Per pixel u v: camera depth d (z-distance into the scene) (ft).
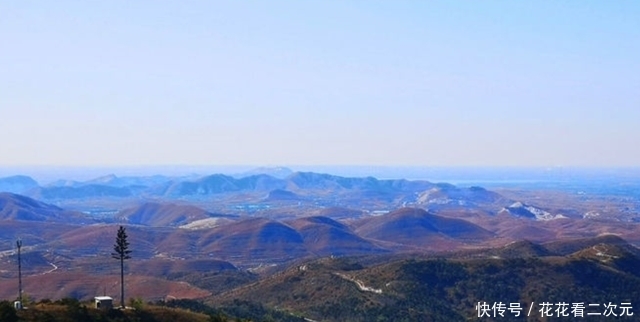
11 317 358.84
